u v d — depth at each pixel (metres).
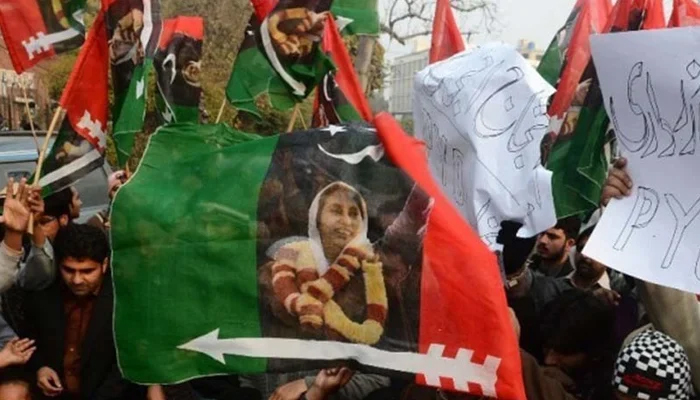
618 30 3.73
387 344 2.37
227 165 2.48
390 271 2.38
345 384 2.90
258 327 2.43
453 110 3.04
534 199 2.91
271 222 2.44
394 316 2.37
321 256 2.42
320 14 3.65
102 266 3.31
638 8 3.71
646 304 3.15
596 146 3.68
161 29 3.69
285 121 7.25
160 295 2.45
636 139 2.96
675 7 3.69
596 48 2.96
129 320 2.46
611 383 2.95
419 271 2.36
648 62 2.89
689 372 2.84
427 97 3.15
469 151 3.01
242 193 2.46
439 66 3.14
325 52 3.76
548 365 3.32
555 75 4.33
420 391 2.82
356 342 2.39
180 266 2.45
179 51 3.96
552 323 3.32
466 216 3.03
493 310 2.28
